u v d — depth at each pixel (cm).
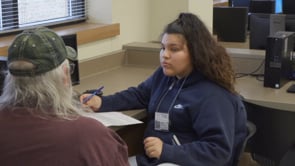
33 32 133
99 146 126
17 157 122
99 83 291
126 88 278
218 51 221
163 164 193
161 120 225
